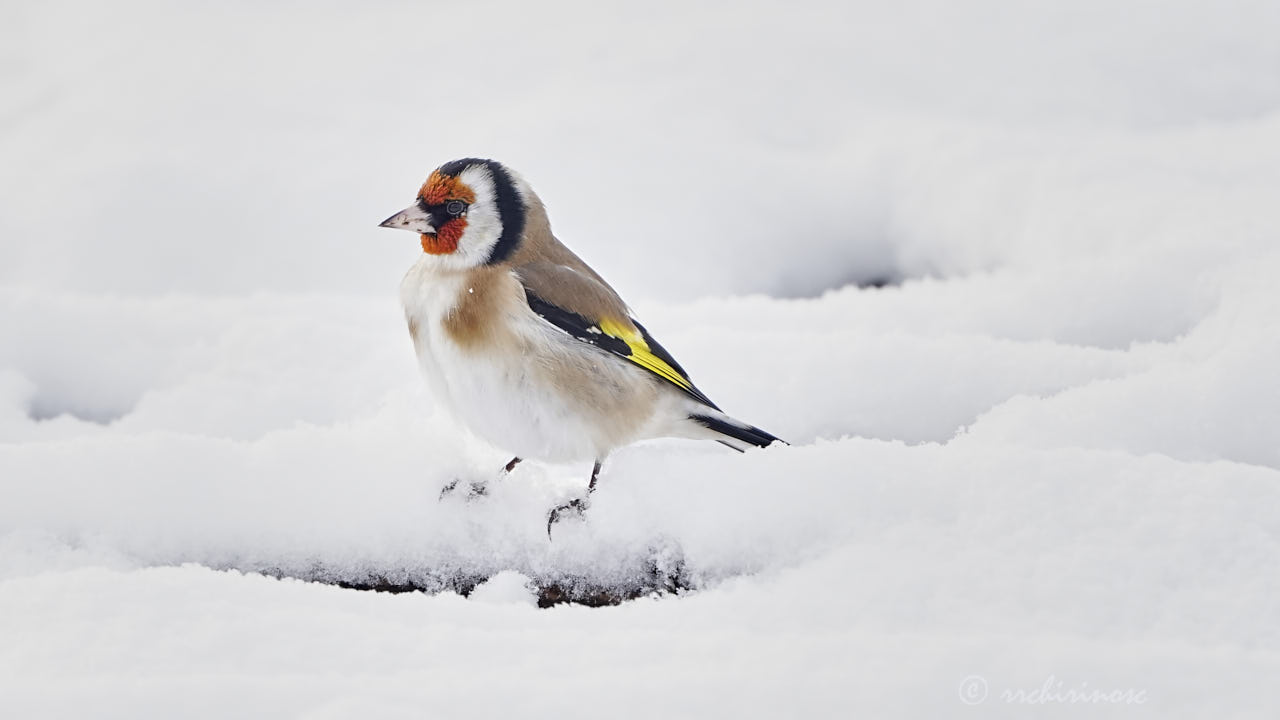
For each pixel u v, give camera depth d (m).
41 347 13.12
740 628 6.35
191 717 5.41
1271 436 9.07
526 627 6.48
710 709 5.48
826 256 16.58
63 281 16.14
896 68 21.64
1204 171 16.42
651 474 7.77
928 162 17.39
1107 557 6.69
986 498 7.25
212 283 16.05
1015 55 21.47
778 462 7.64
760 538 7.38
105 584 6.68
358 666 5.98
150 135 19.84
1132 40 21.80
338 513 7.83
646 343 9.24
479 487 8.00
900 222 16.73
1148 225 14.45
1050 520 7.02
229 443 8.20
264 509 7.82
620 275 15.96
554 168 18.34
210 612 6.43
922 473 7.47
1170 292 12.62
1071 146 17.78
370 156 19.33
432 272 9.13
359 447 8.16
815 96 20.42
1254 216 14.05
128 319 13.80
